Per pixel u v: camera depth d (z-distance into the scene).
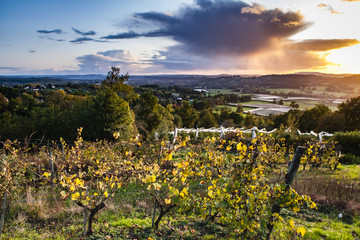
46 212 5.52
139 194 6.95
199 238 4.51
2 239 4.32
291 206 3.87
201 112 66.44
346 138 15.70
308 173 9.84
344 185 7.36
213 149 7.05
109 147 8.40
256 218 3.94
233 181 4.14
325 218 5.76
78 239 4.41
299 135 16.27
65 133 18.77
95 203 4.76
